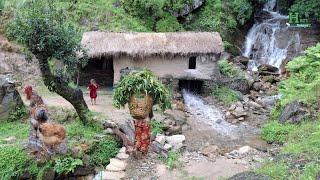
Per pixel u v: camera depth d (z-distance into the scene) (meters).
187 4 28.59
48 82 15.29
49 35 14.34
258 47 29.09
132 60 21.80
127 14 27.50
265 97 22.58
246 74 25.05
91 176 13.81
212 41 22.23
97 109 18.58
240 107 20.75
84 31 25.58
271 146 16.47
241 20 29.53
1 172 12.59
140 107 14.47
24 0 23.31
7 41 22.94
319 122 16.28
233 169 14.03
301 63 20.56
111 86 23.45
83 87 22.83
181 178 13.45
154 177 13.53
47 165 12.98
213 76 22.38
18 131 15.43
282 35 28.36
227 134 17.97
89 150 14.48
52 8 15.14
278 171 11.86
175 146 15.93
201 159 15.04
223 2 30.02
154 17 27.80
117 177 13.45
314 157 12.41
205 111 20.53
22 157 12.99
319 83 18.42
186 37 22.50
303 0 27.75
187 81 22.83
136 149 14.72
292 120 17.42
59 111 17.27
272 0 31.78
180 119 18.72
